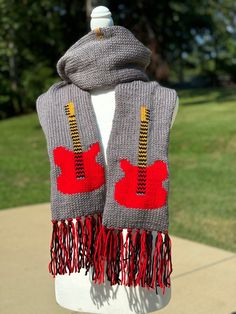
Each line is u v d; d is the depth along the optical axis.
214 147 5.39
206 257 2.44
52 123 1.17
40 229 2.93
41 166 4.99
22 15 7.87
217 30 15.88
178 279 2.17
